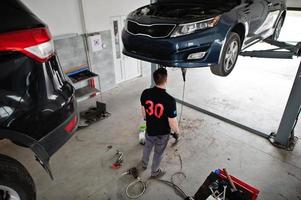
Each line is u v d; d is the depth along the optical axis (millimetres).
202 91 5434
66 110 1609
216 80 6055
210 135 3701
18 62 1272
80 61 4762
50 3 3951
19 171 1528
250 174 2891
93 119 4117
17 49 1251
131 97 5160
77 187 2711
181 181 2781
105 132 3834
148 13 3051
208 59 2594
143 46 2754
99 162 3127
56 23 4156
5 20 1223
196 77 6309
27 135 1409
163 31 2564
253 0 3135
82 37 4613
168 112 2293
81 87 4812
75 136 3715
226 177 2219
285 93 5227
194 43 2477
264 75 6332
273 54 2932
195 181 2781
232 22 2674
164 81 2297
